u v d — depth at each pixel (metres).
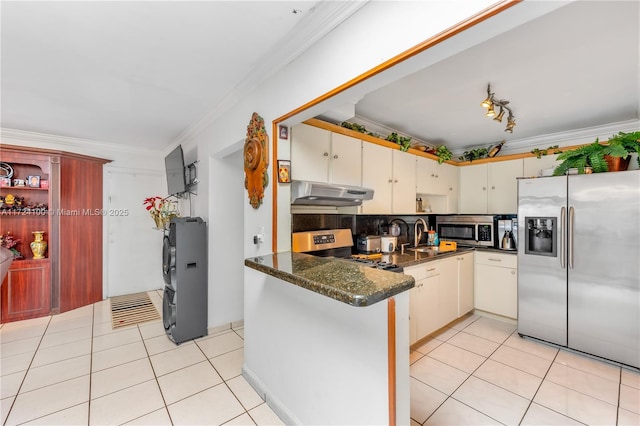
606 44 1.63
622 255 2.22
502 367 2.25
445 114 2.79
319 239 2.38
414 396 1.89
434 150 3.46
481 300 3.36
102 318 3.29
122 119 2.97
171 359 2.38
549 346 2.61
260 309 1.93
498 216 3.53
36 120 2.97
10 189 3.42
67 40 1.62
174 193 3.57
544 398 1.87
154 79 2.11
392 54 1.16
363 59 1.29
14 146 3.14
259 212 2.06
